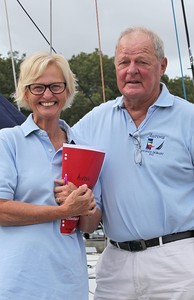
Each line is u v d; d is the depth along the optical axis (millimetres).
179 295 2322
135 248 2404
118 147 2438
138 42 2357
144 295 2398
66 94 2184
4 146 2070
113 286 2469
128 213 2393
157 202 2357
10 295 1959
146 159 2373
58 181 2100
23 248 2010
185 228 2371
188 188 2398
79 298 2119
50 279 2025
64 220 2094
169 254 2344
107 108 2553
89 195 2080
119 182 2406
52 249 2051
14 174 2057
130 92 2369
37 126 2150
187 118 2400
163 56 2439
